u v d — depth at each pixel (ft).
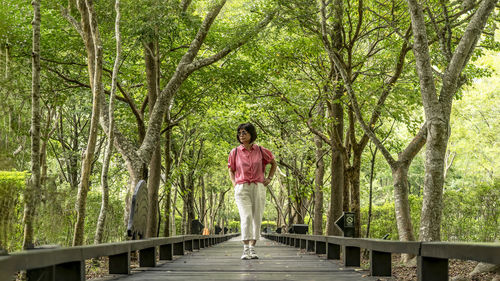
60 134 79.25
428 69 29.12
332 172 51.70
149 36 41.81
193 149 97.66
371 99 48.75
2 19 38.99
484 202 57.41
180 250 38.73
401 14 42.80
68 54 49.47
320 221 70.33
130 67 56.90
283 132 79.10
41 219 24.59
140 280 19.38
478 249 10.83
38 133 23.32
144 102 52.70
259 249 53.11
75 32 48.37
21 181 28.78
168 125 58.80
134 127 69.10
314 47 44.75
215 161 108.78
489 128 103.19
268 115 72.08
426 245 14.23
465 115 99.30
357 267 26.37
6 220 20.62
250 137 29.68
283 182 80.79
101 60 28.58
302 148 77.00
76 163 83.82
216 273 22.68
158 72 45.88
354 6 46.03
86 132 90.74
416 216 65.31
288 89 57.52
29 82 46.75
